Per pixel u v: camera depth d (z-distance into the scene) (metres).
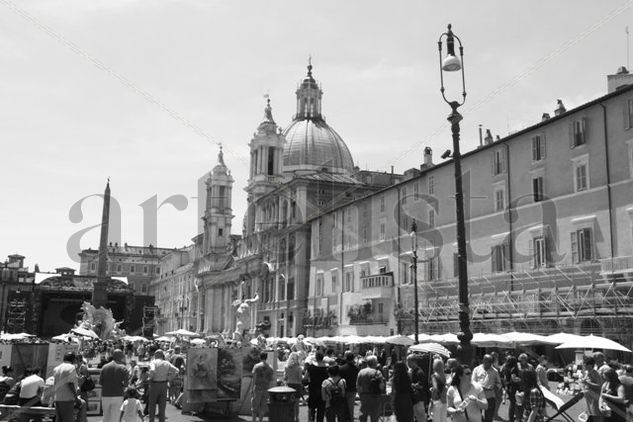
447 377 19.00
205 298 128.50
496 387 16.95
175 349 38.28
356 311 68.25
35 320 94.12
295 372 20.08
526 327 45.06
